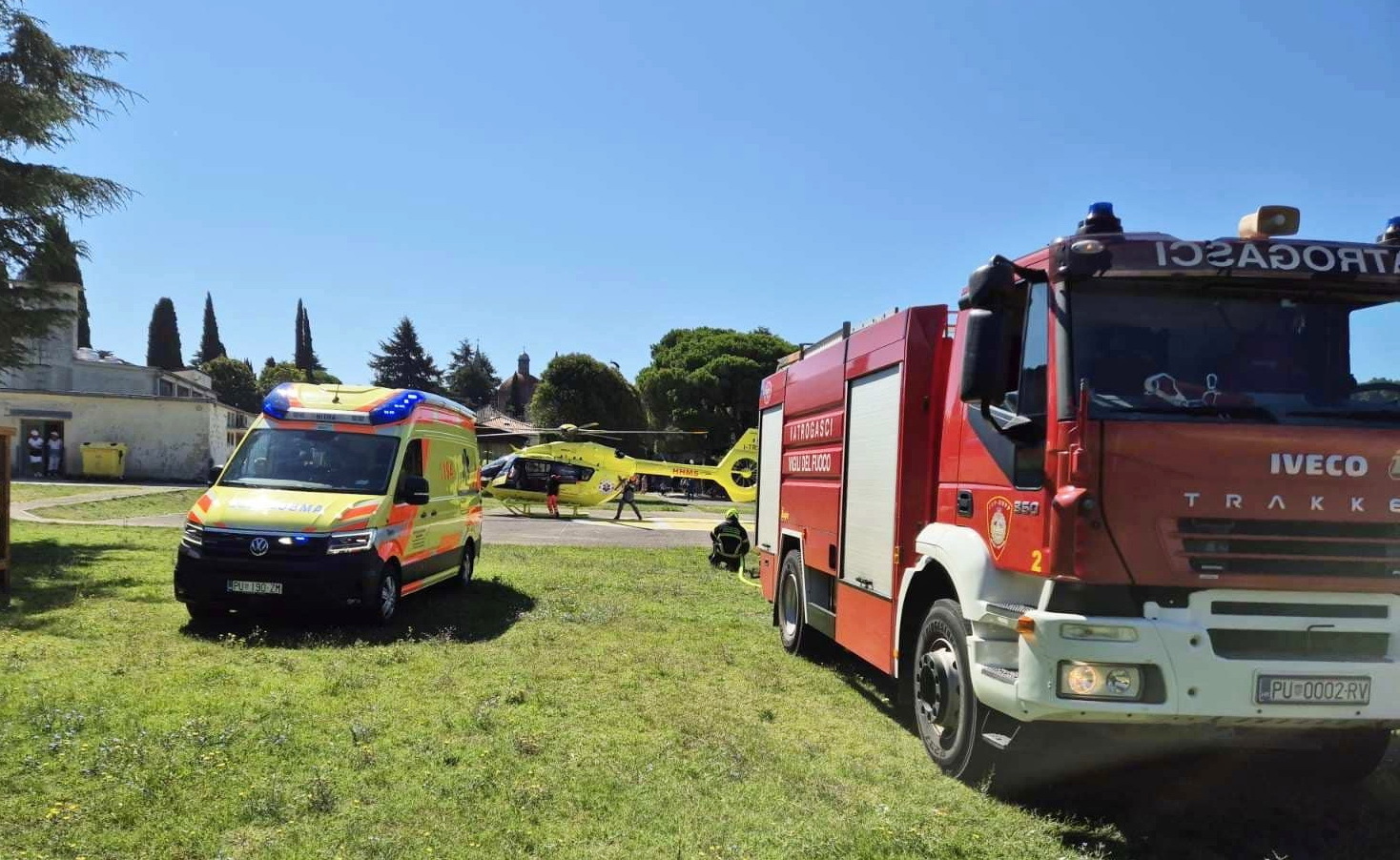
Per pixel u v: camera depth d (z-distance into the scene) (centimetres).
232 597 856
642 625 990
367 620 920
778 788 495
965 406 544
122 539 1612
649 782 493
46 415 3644
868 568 676
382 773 485
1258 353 455
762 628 1011
